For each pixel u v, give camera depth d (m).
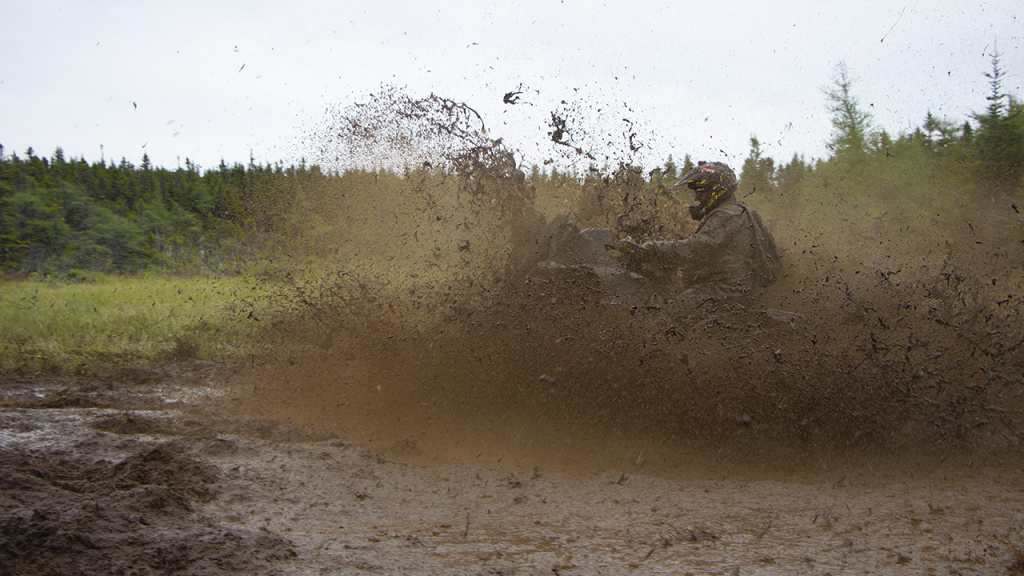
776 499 3.58
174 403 5.53
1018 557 2.65
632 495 3.63
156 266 19.92
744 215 5.48
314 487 3.47
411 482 3.71
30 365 6.92
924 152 19.67
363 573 2.37
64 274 18.17
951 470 4.10
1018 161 17.31
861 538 2.93
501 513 3.26
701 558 2.66
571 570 2.50
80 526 2.44
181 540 2.47
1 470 3.11
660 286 5.44
